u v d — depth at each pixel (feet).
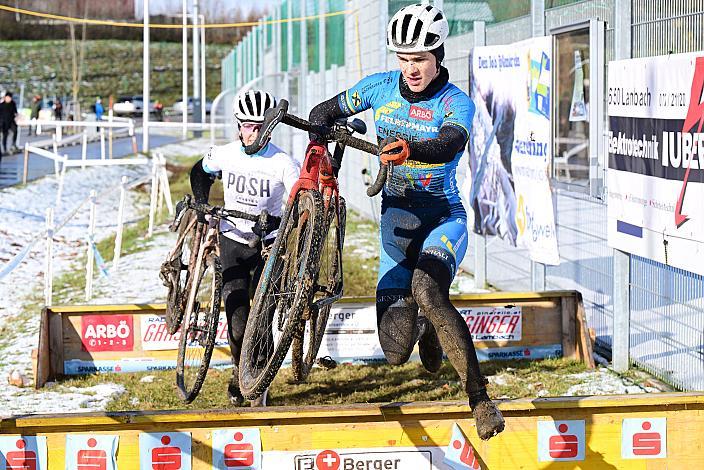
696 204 24.64
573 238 36.17
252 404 27.30
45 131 199.21
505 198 36.81
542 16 37.14
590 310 34.81
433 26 19.44
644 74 27.35
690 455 18.45
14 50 354.33
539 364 31.99
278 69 114.32
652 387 29.25
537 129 32.99
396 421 18.01
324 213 19.92
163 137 197.36
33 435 17.78
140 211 85.30
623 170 29.17
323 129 19.65
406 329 21.09
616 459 18.39
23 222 76.48
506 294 32.19
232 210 25.76
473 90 40.14
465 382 18.13
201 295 42.96
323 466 17.95
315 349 22.25
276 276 20.72
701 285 26.84
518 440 18.24
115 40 372.79
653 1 28.76
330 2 80.64
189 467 17.85
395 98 20.45
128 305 31.63
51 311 31.58
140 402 28.78
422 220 20.98
